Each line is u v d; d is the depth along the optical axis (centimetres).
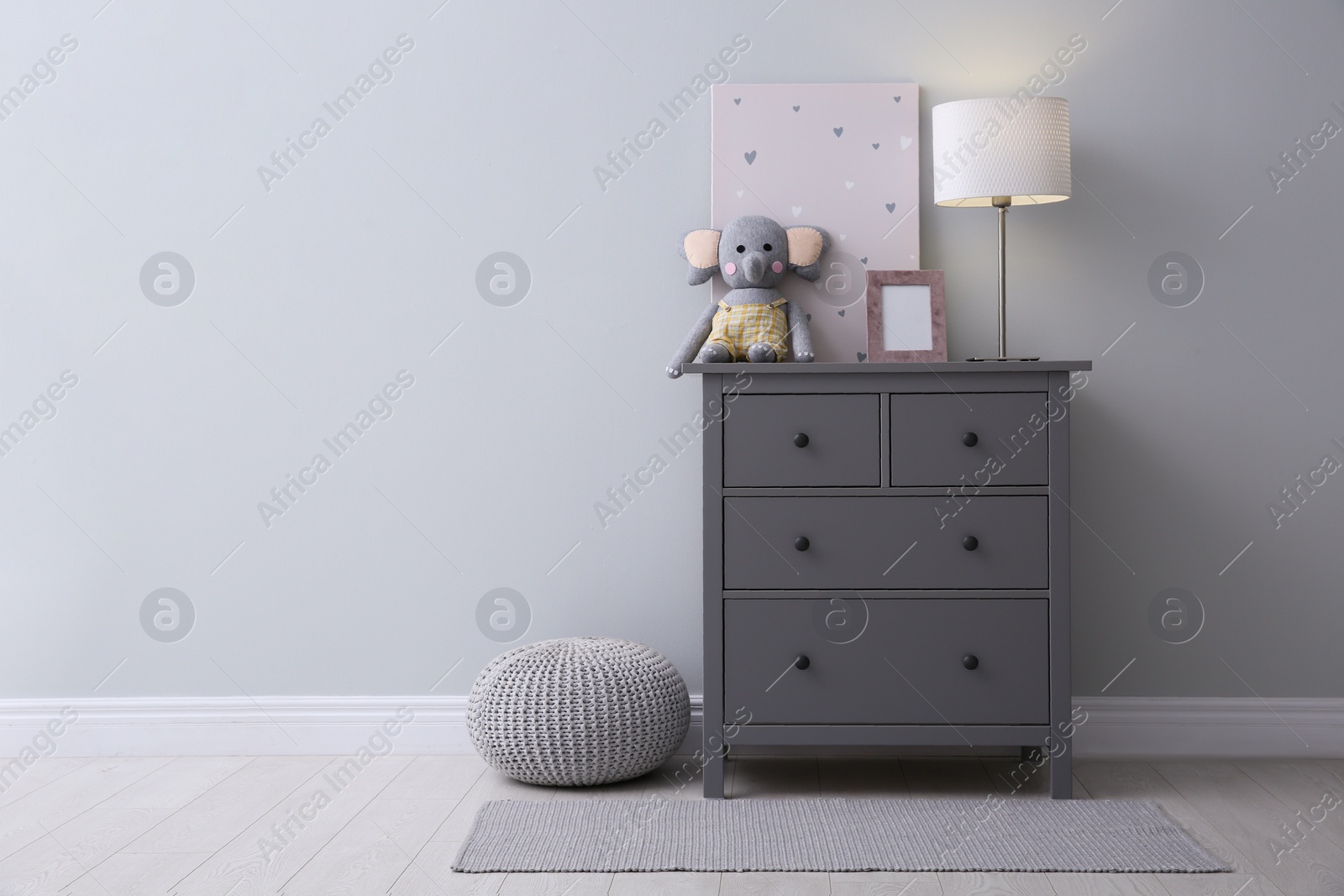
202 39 257
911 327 239
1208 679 254
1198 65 250
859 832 203
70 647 261
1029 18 251
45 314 259
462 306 258
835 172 252
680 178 255
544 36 255
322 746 259
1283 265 251
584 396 257
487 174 256
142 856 195
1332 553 252
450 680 260
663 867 188
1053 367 212
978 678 216
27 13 257
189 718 259
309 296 258
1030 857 191
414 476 259
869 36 253
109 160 258
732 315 244
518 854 193
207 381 259
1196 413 253
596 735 221
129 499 260
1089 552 254
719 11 254
